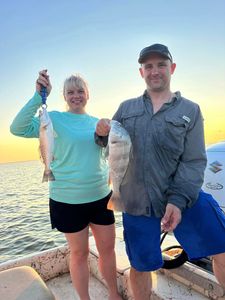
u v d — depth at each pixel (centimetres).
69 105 265
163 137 215
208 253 216
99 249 273
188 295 254
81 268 263
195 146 218
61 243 941
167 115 216
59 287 322
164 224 208
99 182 259
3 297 193
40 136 233
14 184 3266
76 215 253
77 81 260
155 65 219
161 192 221
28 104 241
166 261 264
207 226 216
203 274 249
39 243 953
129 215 233
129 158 220
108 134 230
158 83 220
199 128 219
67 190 251
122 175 221
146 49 220
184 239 227
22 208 1608
